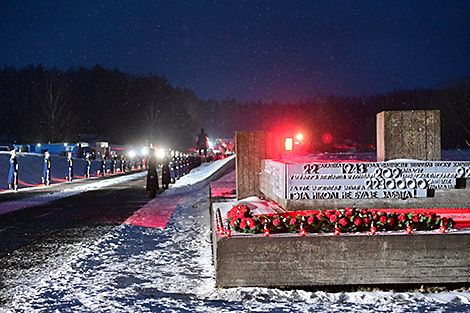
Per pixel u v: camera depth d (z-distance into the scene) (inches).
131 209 607.8
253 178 435.8
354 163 312.2
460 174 314.3
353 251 245.0
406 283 246.2
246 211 267.4
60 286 249.6
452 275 246.4
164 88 4603.8
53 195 831.7
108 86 4279.0
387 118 349.4
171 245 370.3
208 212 558.3
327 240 244.7
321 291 238.8
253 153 436.1
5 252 342.3
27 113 3700.8
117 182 1214.9
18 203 689.0
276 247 243.3
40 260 315.9
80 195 828.0
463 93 3120.1
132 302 216.1
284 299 224.4
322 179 311.0
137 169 2322.8
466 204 316.5
